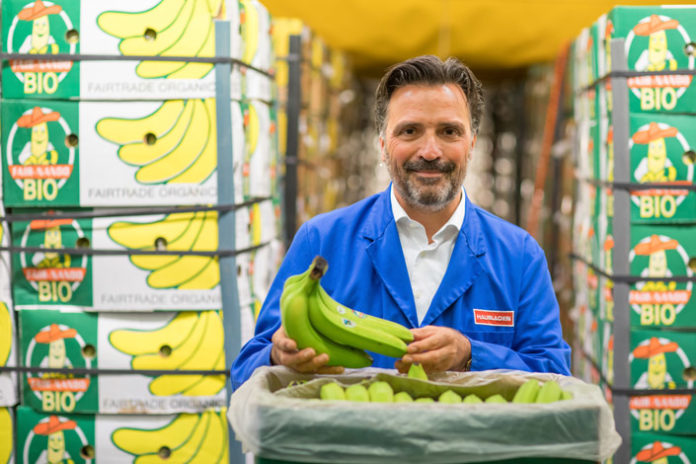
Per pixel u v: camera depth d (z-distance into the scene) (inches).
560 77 164.2
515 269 71.8
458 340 62.3
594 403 49.8
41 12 84.7
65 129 84.7
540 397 52.5
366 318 60.5
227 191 84.8
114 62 84.3
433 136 65.1
